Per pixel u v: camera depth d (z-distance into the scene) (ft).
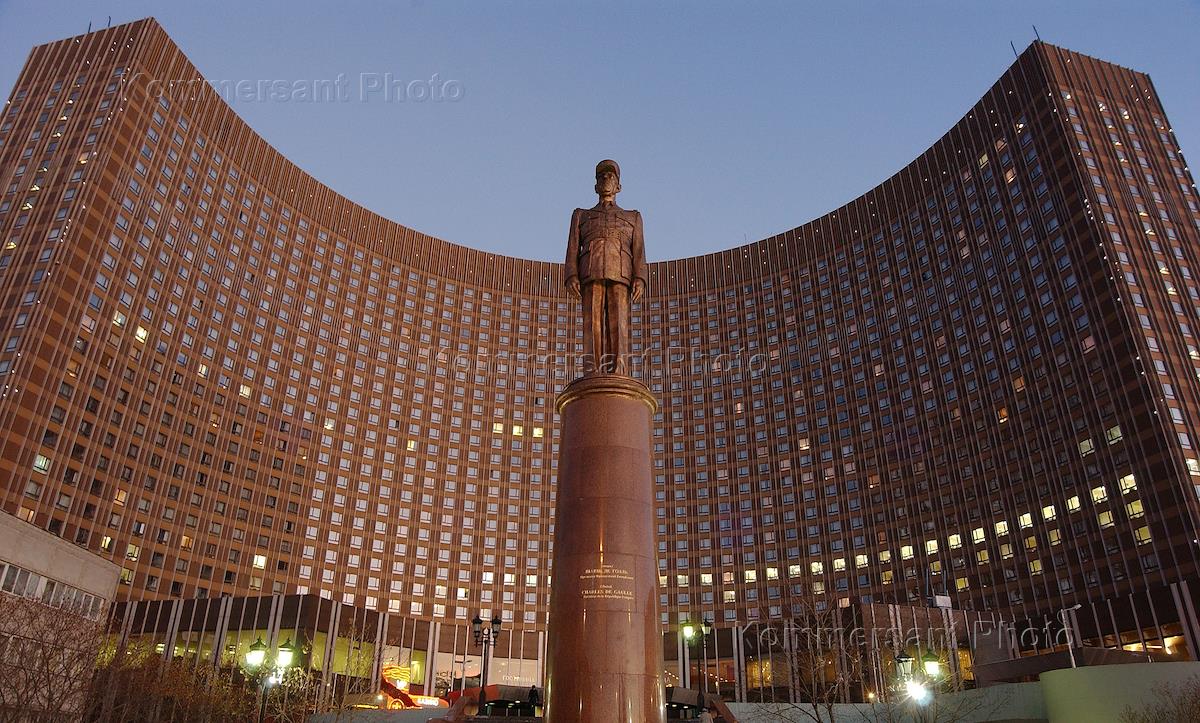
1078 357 325.01
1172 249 330.13
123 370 324.60
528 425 470.39
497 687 136.26
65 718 104.47
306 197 448.24
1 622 103.40
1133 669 112.98
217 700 205.05
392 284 472.85
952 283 399.03
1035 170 368.48
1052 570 311.06
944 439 375.86
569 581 50.03
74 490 293.02
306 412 405.80
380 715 161.89
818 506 408.46
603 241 64.95
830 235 470.80
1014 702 129.08
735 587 409.08
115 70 360.28
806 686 210.79
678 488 445.78
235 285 392.68
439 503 430.61
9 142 346.95
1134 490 289.74
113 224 333.01
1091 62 381.19
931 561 359.66
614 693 46.16
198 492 346.54
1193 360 302.04
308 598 296.71
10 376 282.15
